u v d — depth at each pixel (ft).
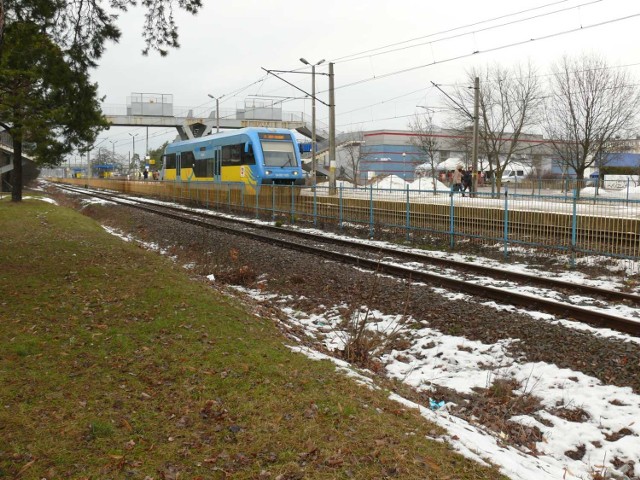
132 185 187.93
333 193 78.23
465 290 36.83
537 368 23.61
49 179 437.17
